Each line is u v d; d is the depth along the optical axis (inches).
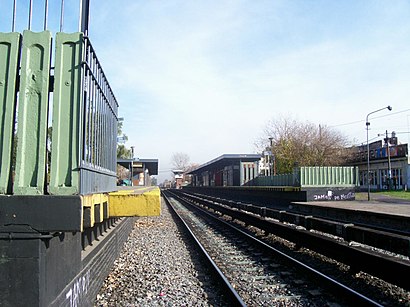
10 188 144.8
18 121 142.6
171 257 399.5
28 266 130.6
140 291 268.8
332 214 855.7
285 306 242.1
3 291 129.3
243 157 1791.3
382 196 1562.5
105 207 213.9
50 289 140.5
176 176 5113.2
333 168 1222.9
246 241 509.0
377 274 278.7
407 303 243.1
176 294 263.4
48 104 148.6
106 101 235.5
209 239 540.1
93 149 180.2
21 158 141.7
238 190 1724.9
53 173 143.3
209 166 2388.0
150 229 644.1
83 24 171.3
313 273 297.3
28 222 133.6
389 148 2182.6
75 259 178.4
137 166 1608.0
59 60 148.4
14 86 146.0
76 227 135.3
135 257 392.8
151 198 225.1
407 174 2038.6
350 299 242.7
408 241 306.3
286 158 2041.1
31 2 152.6
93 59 176.6
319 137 2122.3
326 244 361.7
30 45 147.5
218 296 261.9
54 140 145.0
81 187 145.9
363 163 2427.4
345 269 333.1
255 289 279.9
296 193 1211.9
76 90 148.0
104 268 279.7
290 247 457.1
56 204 135.6
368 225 650.8
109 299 248.7
